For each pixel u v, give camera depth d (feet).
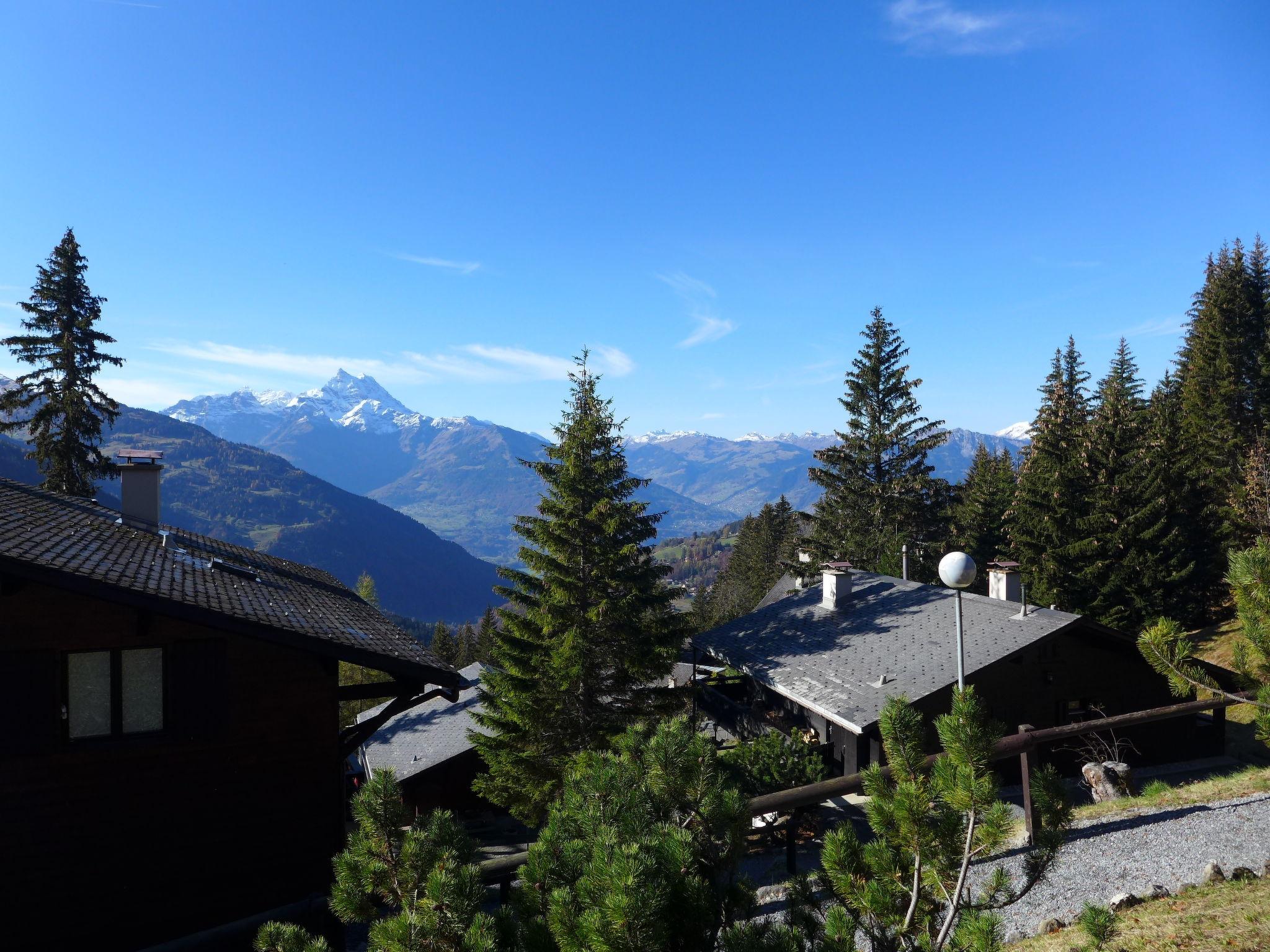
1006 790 53.16
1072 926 26.94
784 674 68.08
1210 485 131.54
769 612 87.86
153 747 33.19
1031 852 16.30
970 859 14.74
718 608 303.27
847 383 154.30
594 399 78.13
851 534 146.10
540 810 69.51
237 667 34.71
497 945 14.84
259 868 34.65
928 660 61.16
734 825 15.93
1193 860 31.42
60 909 31.89
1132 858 32.65
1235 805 37.58
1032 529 130.31
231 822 34.32
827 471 153.17
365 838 17.22
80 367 108.99
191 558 42.14
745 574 325.01
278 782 35.09
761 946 13.39
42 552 30.78
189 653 33.63
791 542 184.96
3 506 38.65
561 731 68.90
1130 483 120.88
